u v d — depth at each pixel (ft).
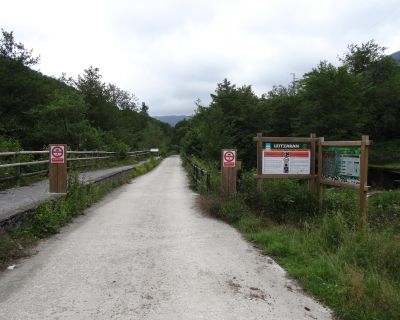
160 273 18.30
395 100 197.67
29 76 95.91
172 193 51.57
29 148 84.43
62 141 82.02
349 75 156.35
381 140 211.41
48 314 13.70
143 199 44.86
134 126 200.75
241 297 15.67
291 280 17.88
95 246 23.09
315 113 156.35
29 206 26.94
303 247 22.33
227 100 157.48
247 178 37.88
